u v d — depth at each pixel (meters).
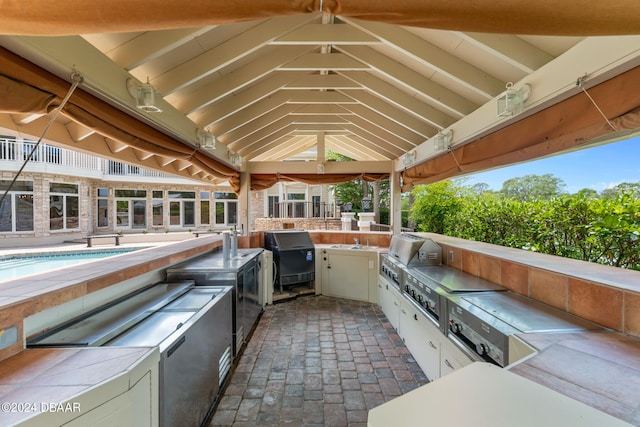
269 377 2.60
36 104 1.31
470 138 2.66
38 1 0.67
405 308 3.15
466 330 1.80
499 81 2.25
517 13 0.74
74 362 1.18
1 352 1.20
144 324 1.75
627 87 1.33
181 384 1.61
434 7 0.74
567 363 1.11
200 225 14.00
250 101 3.14
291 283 4.80
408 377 2.59
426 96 2.71
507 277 2.26
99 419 1.00
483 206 3.71
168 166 3.69
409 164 4.23
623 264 2.05
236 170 4.77
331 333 3.53
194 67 2.20
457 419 0.66
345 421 2.06
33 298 1.38
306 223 11.96
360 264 4.77
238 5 0.73
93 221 11.79
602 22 0.75
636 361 1.12
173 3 0.71
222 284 2.87
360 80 3.14
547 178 8.64
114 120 1.79
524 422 0.65
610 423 0.64
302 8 0.77
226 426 2.01
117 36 1.70
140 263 2.41
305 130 4.92
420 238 3.49
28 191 9.48
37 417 0.85
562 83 1.59
